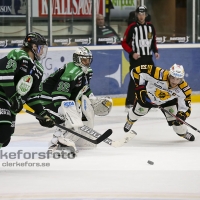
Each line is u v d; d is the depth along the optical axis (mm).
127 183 12008
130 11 25547
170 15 26344
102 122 20312
